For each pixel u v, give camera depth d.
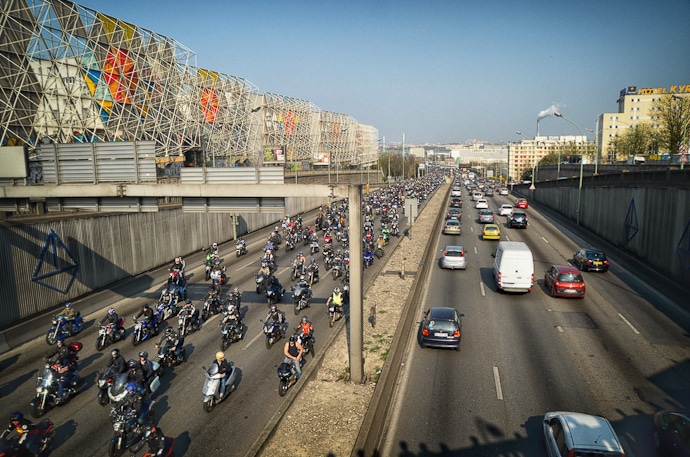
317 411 12.52
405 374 15.04
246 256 36.91
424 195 86.69
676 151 62.66
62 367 13.62
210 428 12.02
